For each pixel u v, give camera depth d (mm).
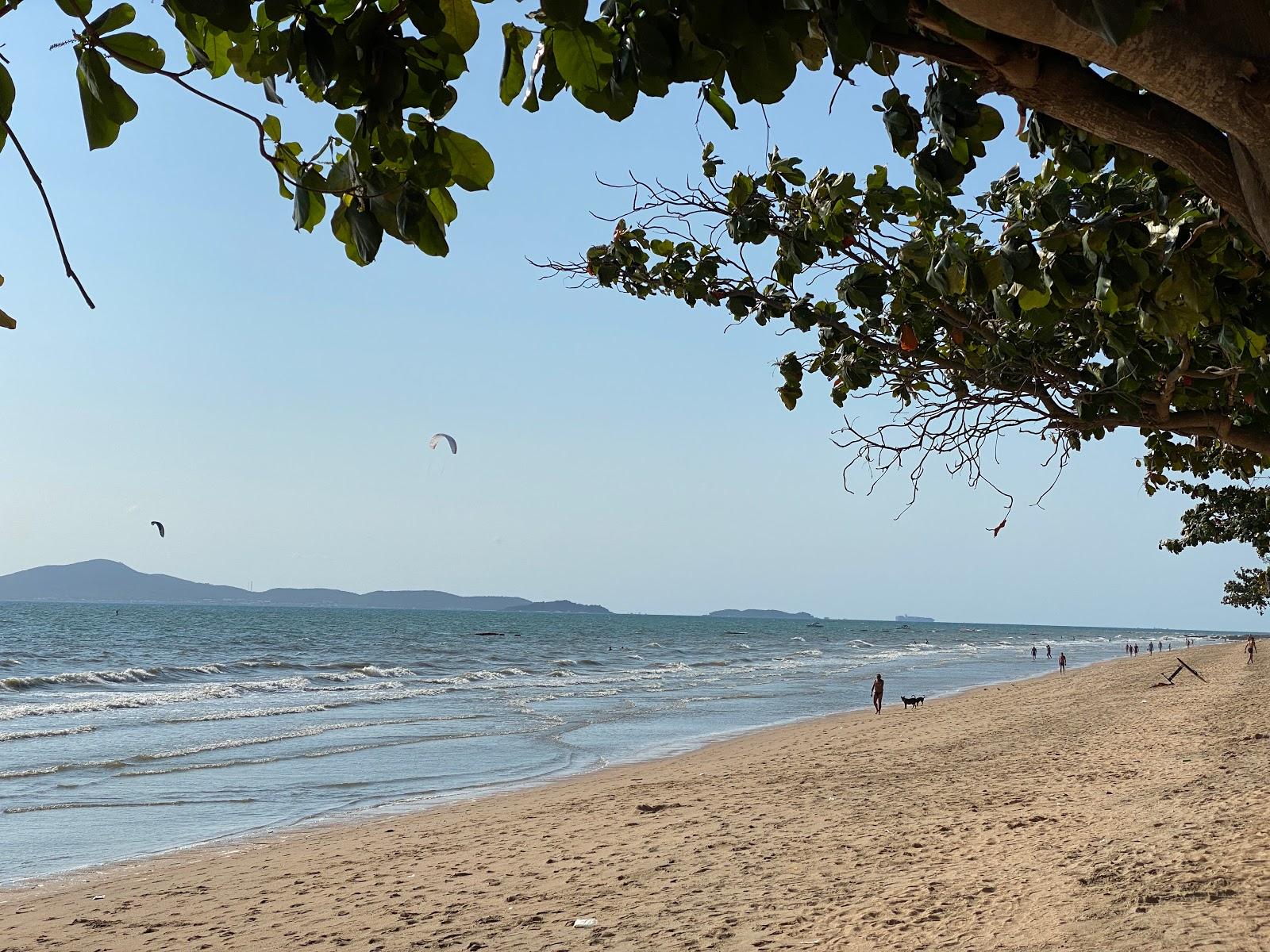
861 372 5922
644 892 9719
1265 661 49781
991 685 48938
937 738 23109
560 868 11273
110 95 1832
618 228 5742
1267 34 1645
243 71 2215
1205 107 1699
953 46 2039
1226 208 2016
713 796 16016
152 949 9281
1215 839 8711
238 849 14406
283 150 2168
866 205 5102
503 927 8891
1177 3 1649
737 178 5094
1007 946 6555
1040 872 8367
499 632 134750
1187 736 18312
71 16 1763
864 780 16562
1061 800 12352
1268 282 3766
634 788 17906
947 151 2961
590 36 2010
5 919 10656
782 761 20469
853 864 9977
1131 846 8867
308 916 10031
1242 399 5504
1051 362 5590
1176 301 3582
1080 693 35094
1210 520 24484
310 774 21344
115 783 19938
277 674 53281
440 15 1891
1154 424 5230
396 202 2123
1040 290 3594
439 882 11094
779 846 11367
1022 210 4188
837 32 1877
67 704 35062
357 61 1956
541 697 41625
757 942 7613
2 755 23234
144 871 13078
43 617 139625
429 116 2086
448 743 26375
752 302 5738
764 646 112562
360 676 53125
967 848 10016
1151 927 6438
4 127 1739
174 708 34750
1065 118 2027
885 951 6898
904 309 5582
